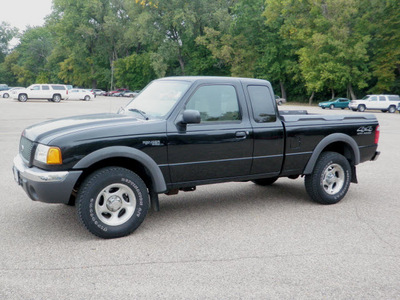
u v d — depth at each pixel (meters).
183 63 65.44
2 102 37.78
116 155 4.29
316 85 42.22
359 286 3.35
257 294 3.18
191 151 4.77
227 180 5.15
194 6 58.34
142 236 4.48
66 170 4.14
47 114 22.88
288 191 6.71
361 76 41.94
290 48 50.41
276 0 46.62
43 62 93.50
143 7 60.72
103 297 3.11
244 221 5.05
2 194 6.26
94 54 75.75
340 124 5.89
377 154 6.40
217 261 3.81
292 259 3.88
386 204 5.92
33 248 4.11
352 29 42.34
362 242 4.35
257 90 5.34
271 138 5.31
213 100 4.98
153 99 5.14
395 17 37.88
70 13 69.00
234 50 54.81
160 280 3.41
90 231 4.27
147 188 4.96
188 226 4.84
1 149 10.67
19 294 3.15
